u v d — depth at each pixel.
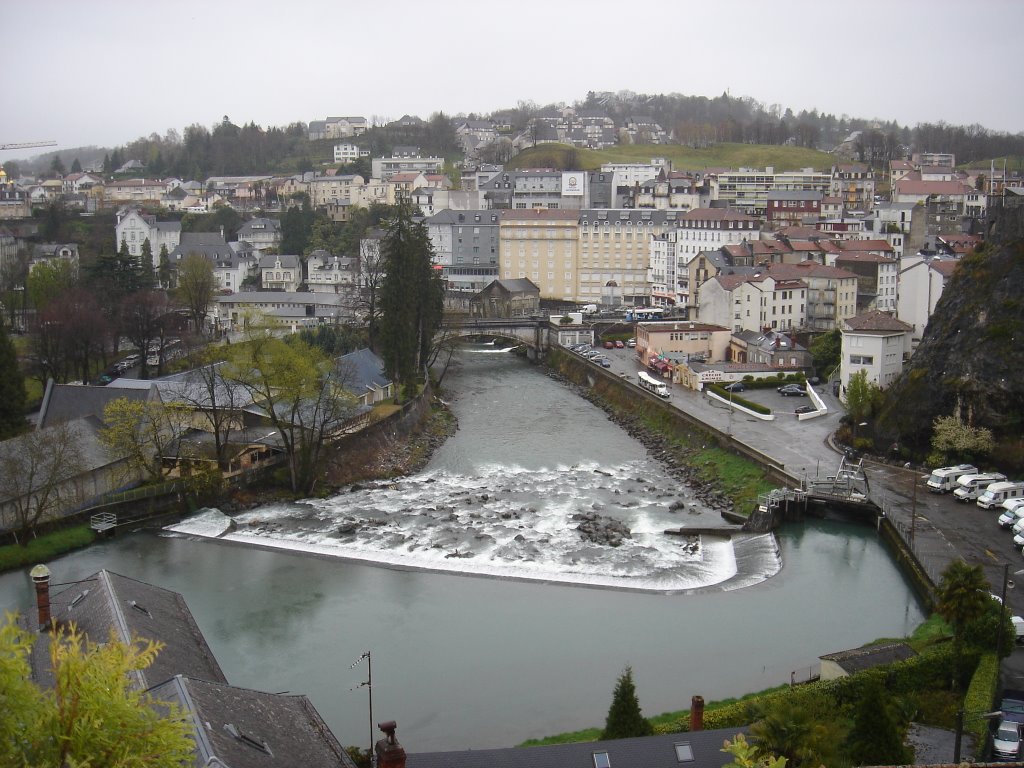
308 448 141.62
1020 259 146.88
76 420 135.00
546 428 181.88
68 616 67.44
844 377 178.12
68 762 31.16
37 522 119.00
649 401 184.75
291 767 49.78
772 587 108.38
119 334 199.25
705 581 110.19
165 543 122.50
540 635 96.25
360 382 171.62
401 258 183.00
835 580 110.50
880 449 150.62
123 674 33.50
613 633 96.62
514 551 118.38
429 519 130.38
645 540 122.62
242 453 142.62
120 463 133.75
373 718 80.25
